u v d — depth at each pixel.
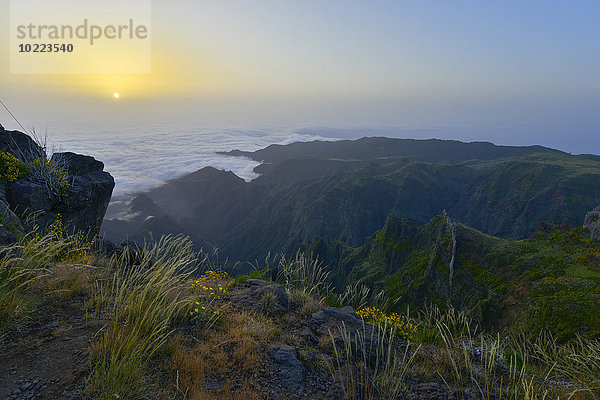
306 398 4.18
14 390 3.46
